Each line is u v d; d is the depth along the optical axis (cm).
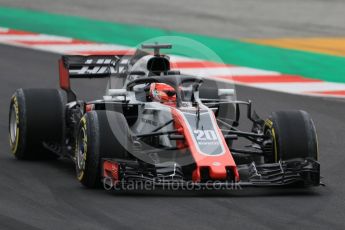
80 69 3966
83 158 3203
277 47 7650
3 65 6631
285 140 3259
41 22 9100
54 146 3750
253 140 3400
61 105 3781
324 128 4588
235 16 9794
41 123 3725
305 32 8656
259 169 3181
